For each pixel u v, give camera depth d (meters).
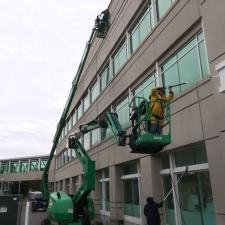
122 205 19.00
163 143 10.07
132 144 10.78
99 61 25.41
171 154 13.45
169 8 13.79
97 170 23.78
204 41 11.45
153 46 15.26
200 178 11.48
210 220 10.73
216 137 10.08
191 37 12.32
